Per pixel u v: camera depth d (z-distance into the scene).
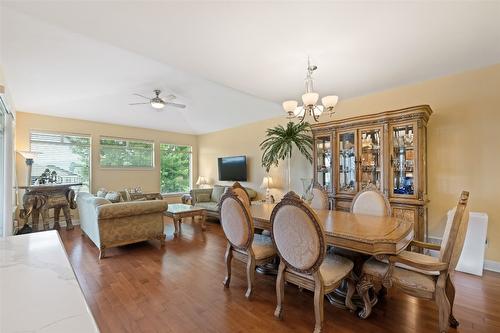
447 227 1.80
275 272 2.74
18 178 4.72
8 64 3.11
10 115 3.74
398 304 2.15
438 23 2.16
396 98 3.68
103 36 2.32
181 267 3.01
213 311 2.06
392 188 3.35
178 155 7.40
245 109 5.54
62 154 5.32
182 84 4.45
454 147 3.17
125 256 3.40
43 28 2.51
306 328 1.84
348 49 2.60
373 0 1.88
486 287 2.45
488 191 2.94
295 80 3.44
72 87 4.07
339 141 3.96
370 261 2.04
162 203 3.83
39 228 4.89
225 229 2.43
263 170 5.79
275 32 2.28
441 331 1.66
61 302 0.67
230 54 2.69
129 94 4.75
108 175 5.93
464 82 3.10
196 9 1.95
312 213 1.64
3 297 0.69
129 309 2.09
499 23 2.16
